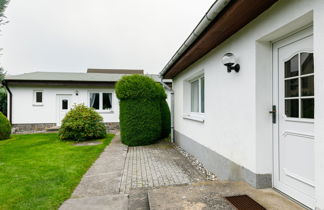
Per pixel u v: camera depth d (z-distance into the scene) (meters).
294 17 1.79
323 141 1.52
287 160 2.13
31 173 3.51
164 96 8.14
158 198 2.08
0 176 3.35
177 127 6.79
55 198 2.52
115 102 11.50
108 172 3.65
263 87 2.37
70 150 5.59
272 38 2.28
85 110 7.96
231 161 2.96
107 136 8.48
